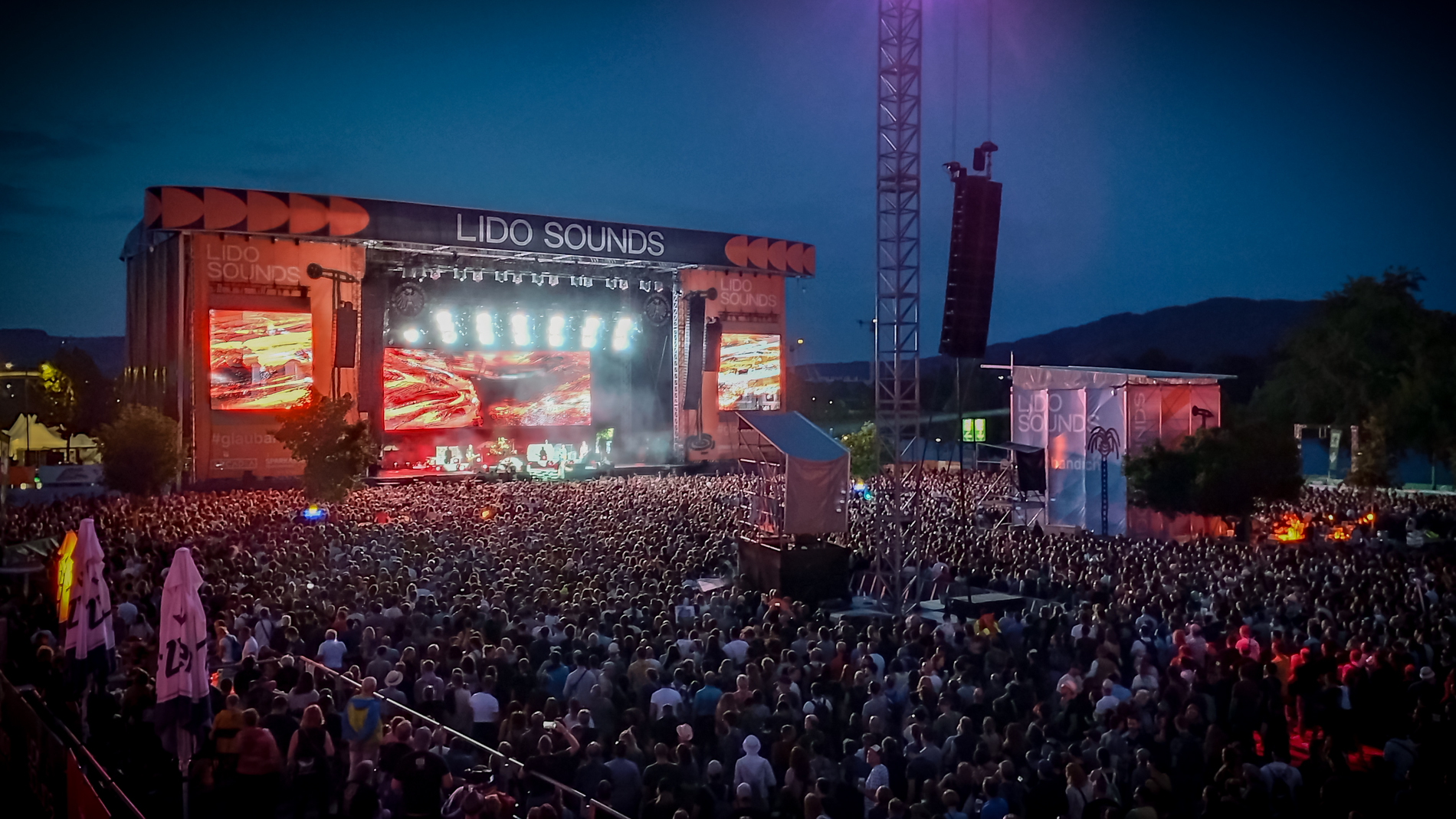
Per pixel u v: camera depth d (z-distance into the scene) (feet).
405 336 197.06
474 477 185.57
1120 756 33.60
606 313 223.30
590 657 39.88
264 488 172.14
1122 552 76.33
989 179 74.02
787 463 72.69
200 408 171.12
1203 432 99.86
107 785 31.14
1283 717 39.14
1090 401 116.26
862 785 31.32
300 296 180.86
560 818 29.78
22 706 36.45
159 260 191.72
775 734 34.71
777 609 54.34
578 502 120.57
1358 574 61.41
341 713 38.04
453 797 29.22
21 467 154.92
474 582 59.06
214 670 44.70
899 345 72.90
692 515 105.29
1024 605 64.85
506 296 210.59
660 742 34.71
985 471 183.73
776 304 237.25
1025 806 29.37
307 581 59.98
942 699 36.01
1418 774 30.01
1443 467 190.39
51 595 62.34
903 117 71.61
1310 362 182.29
